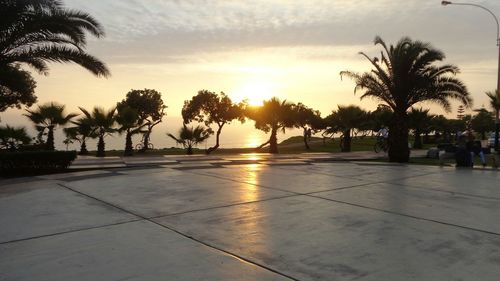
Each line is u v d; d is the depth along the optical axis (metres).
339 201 8.21
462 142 15.87
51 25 12.91
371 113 35.09
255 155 23.20
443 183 11.04
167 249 5.05
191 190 9.23
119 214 6.86
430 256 4.89
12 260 4.63
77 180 10.66
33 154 12.38
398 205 7.90
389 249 5.14
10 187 9.54
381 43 20.28
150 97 34.34
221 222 6.39
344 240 5.50
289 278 4.17
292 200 8.23
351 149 34.75
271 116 31.27
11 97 19.17
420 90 19.61
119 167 13.92
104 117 23.86
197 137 27.72
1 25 12.55
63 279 4.08
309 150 34.88
